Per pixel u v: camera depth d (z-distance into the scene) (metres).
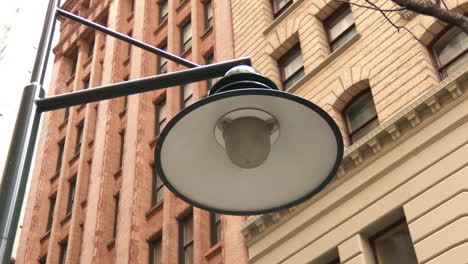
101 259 26.05
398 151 15.24
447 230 12.98
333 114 18.25
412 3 7.43
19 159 5.25
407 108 15.27
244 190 5.91
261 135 5.25
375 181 15.45
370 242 15.20
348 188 16.00
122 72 34.62
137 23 34.81
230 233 19.67
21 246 33.16
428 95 14.92
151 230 24.50
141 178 26.41
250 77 5.60
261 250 17.53
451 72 16.05
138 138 28.03
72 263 28.55
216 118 5.39
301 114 5.44
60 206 32.75
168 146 5.58
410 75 16.44
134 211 25.14
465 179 13.36
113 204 28.33
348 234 15.27
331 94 18.70
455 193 13.35
